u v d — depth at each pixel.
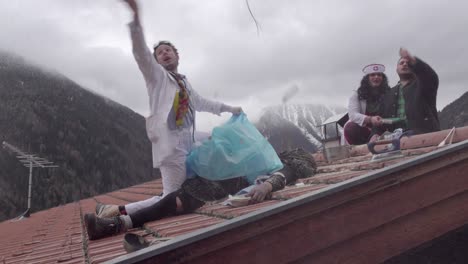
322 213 2.06
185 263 1.78
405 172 2.29
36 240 5.30
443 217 2.41
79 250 3.08
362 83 6.01
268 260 1.90
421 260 2.31
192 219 3.02
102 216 3.37
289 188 3.41
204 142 3.60
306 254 1.99
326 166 4.88
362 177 2.14
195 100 3.92
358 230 2.14
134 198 10.87
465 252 2.36
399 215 2.26
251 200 3.10
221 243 1.82
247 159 3.56
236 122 3.79
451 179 2.44
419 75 4.81
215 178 3.54
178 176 3.54
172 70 3.78
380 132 5.58
